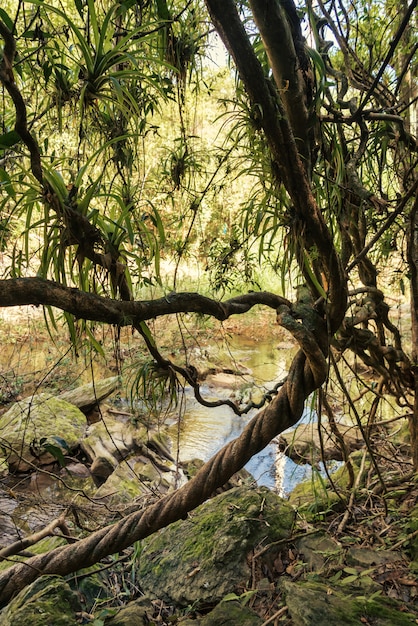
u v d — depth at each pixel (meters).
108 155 1.41
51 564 1.49
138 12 1.27
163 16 1.15
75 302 0.95
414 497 2.18
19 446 3.70
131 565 2.03
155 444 4.17
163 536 2.11
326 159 1.46
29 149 0.86
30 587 1.62
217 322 6.50
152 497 2.66
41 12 1.09
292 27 1.11
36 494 3.38
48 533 1.65
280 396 1.39
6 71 0.75
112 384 4.87
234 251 1.77
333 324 1.37
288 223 1.25
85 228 1.00
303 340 1.29
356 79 1.97
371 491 2.22
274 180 1.20
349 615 1.44
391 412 3.76
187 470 3.89
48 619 1.43
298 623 1.43
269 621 1.51
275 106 1.01
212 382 5.61
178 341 5.16
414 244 2.14
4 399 3.46
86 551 1.46
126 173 1.46
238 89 1.17
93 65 1.00
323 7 1.73
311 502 2.30
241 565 1.83
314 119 1.20
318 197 1.51
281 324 1.33
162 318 5.57
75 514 1.93
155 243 1.16
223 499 2.20
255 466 3.91
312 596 1.53
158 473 3.77
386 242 2.12
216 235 2.09
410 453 2.80
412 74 2.09
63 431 4.12
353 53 1.89
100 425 4.36
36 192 0.98
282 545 1.93
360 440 3.65
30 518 2.91
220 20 0.91
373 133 1.97
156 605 1.80
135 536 1.46
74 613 1.56
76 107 1.16
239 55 0.94
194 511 2.21
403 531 1.96
